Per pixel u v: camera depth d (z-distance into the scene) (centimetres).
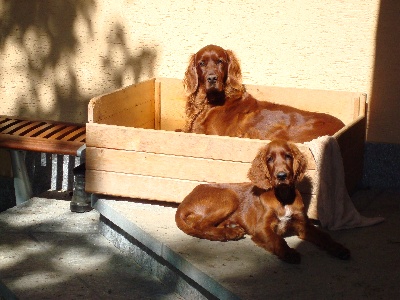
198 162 317
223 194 301
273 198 287
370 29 368
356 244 289
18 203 406
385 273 262
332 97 373
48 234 347
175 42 408
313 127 344
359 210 332
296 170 286
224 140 310
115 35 419
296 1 379
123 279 303
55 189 427
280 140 288
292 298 243
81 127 412
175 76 412
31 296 285
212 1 395
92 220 364
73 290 291
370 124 375
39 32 433
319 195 301
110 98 360
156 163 322
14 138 380
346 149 328
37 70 438
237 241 293
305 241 292
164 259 296
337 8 372
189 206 303
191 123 373
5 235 344
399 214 326
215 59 360
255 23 389
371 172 372
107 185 332
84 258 322
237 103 363
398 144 367
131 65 419
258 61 393
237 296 244
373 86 373
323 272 263
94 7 419
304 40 382
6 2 436
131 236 321
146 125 405
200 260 274
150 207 328
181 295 288
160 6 406
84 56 428
